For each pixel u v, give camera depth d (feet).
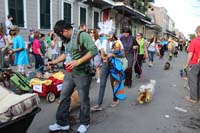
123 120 16.61
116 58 18.69
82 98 13.97
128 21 104.53
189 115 18.15
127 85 26.53
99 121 16.26
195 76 21.52
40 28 49.26
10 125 8.91
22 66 25.40
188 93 24.85
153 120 16.83
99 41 26.43
